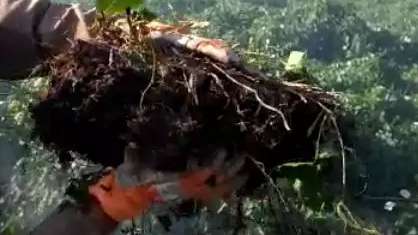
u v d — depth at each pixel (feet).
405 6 18.75
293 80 2.91
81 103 2.64
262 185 2.99
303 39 16.17
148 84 2.61
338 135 2.75
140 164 2.62
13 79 3.03
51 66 2.76
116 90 2.61
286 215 3.12
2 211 3.66
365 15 18.22
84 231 2.73
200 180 2.66
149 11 2.96
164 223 2.95
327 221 3.09
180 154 2.59
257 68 2.87
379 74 13.51
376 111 10.74
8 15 2.94
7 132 4.02
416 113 11.64
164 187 2.66
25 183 3.69
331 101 2.77
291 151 2.75
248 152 2.67
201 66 2.65
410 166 9.46
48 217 2.78
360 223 3.12
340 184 2.97
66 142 2.74
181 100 2.59
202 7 15.99
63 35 2.90
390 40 16.90
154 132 2.57
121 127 2.62
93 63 2.67
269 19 15.67
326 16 16.61
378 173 9.15
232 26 15.28
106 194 2.71
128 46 2.71
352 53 16.28
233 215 3.24
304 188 2.91
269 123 2.62
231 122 2.60
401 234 6.20
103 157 2.71
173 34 2.78
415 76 14.71
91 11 2.97
